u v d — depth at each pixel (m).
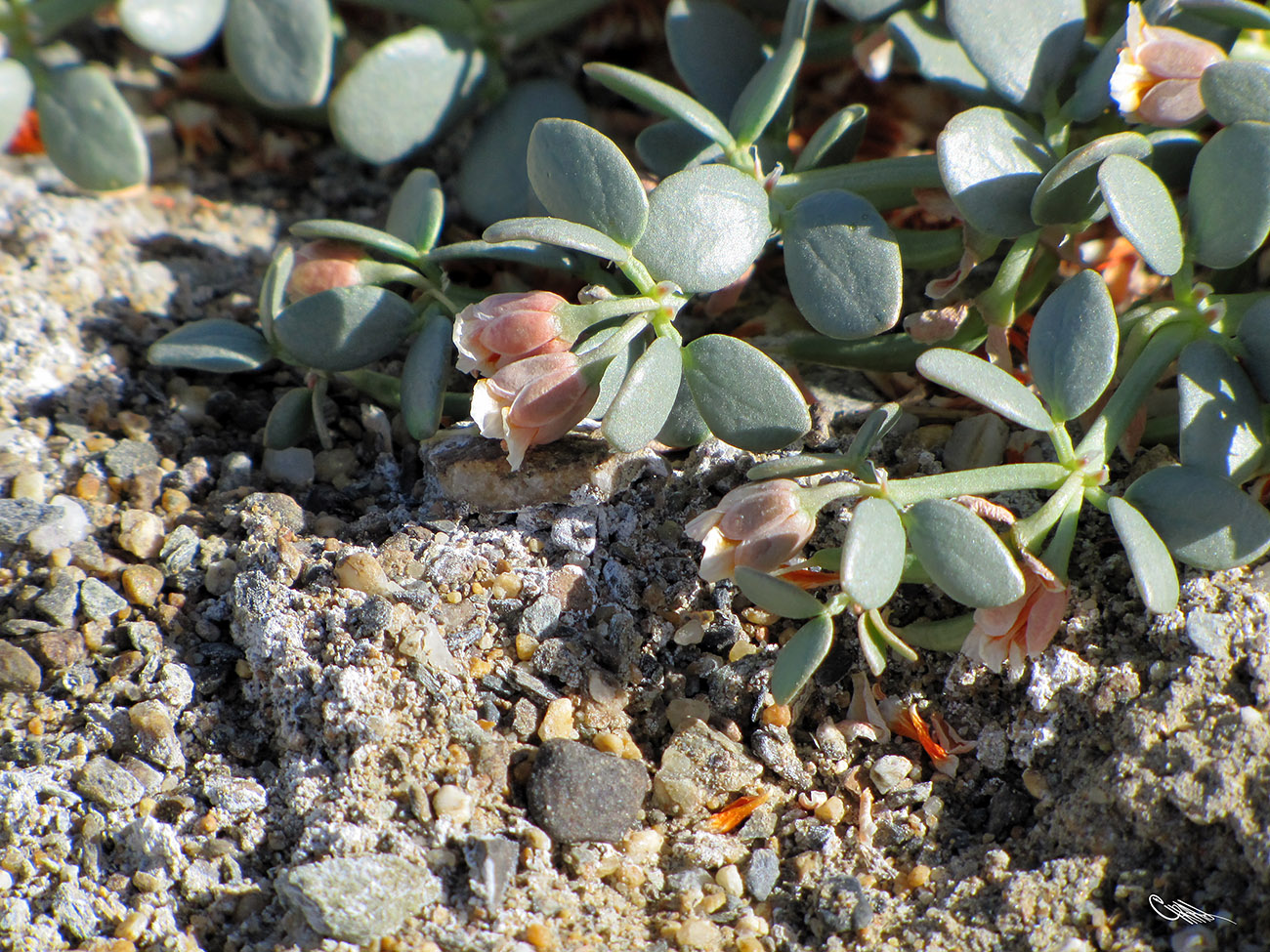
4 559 0.46
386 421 0.47
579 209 0.45
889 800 0.45
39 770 0.45
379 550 0.46
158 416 0.48
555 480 0.46
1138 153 0.45
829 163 0.48
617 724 0.45
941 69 0.47
